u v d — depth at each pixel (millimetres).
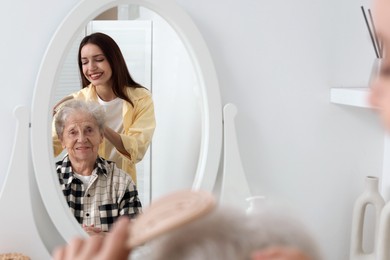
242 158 1576
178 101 1466
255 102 1571
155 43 1428
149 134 1446
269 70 1574
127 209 1438
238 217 380
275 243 362
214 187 1542
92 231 1408
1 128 1375
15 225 1369
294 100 1607
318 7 1598
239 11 1530
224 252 357
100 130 1399
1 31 1356
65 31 1344
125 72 1412
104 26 1383
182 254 363
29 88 1381
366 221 1739
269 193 1607
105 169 1414
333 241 1695
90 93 1386
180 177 1483
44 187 1354
